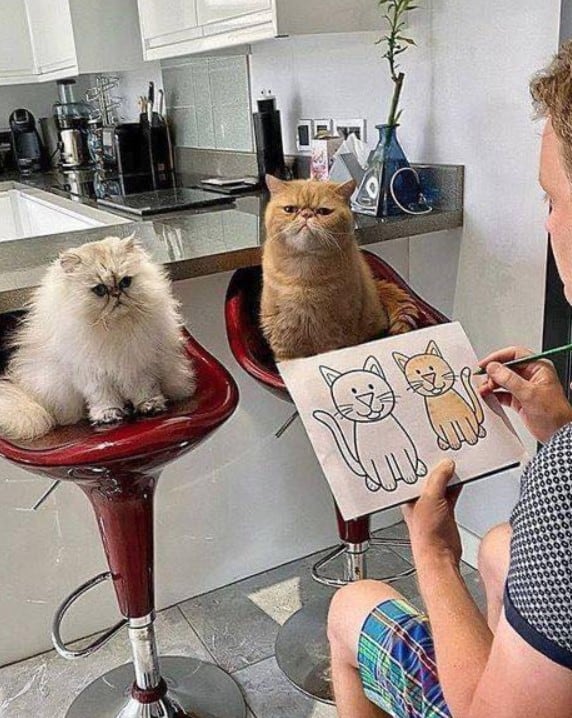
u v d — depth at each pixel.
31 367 1.28
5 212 3.36
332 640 1.16
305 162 2.41
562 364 1.75
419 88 1.92
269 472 2.03
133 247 1.28
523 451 1.09
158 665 1.59
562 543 0.62
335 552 1.84
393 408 1.08
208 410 1.29
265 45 2.50
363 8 1.83
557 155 0.72
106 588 1.90
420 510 0.88
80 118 3.76
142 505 1.37
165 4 2.35
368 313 1.54
